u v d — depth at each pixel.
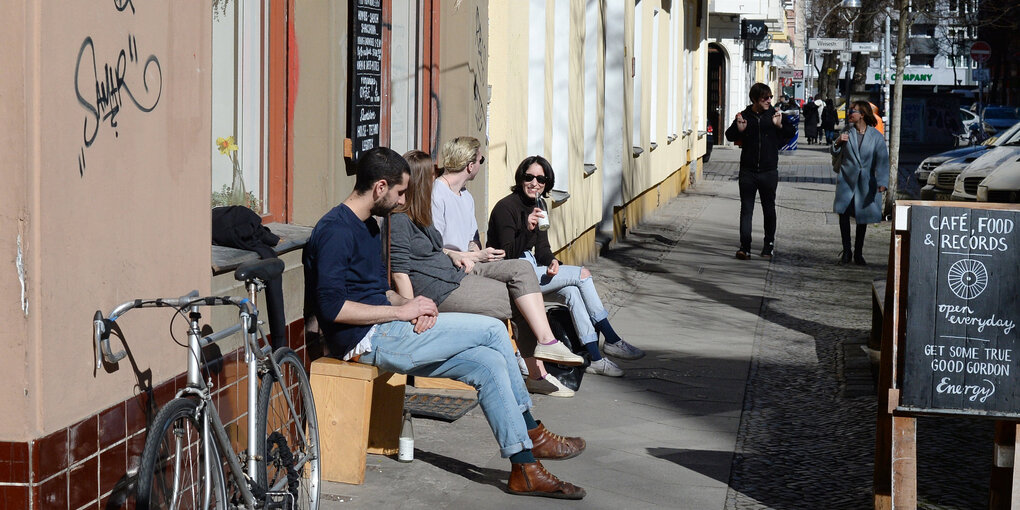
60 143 4.91
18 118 4.67
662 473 8.37
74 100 5.02
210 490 5.61
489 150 14.39
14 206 4.71
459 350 7.72
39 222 4.76
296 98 8.59
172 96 5.99
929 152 62.22
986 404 6.74
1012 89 74.94
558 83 17.48
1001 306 6.71
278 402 6.70
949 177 27.14
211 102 6.96
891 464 7.00
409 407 9.84
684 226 26.08
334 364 7.83
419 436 9.16
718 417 10.03
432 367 7.79
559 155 17.56
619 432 9.47
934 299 6.76
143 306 5.43
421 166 9.20
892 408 6.82
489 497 7.71
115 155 5.38
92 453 5.19
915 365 6.77
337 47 8.74
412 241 9.20
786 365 12.19
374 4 9.62
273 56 8.34
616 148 22.17
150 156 5.74
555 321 11.20
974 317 6.73
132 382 5.56
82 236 5.09
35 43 4.71
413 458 8.54
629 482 8.12
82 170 5.09
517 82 14.91
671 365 12.01
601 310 11.74
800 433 9.55
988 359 6.72
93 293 5.20
